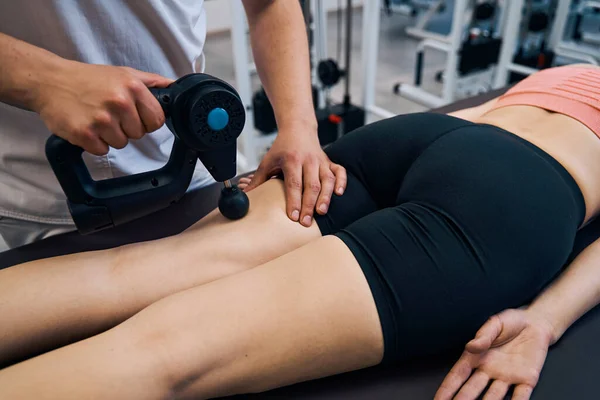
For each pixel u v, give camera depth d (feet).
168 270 2.56
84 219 2.37
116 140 2.05
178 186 2.55
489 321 2.30
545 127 3.00
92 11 2.65
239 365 2.13
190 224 3.44
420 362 2.47
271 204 2.80
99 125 1.98
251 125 6.92
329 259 2.29
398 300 2.21
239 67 6.43
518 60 9.16
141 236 3.33
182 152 2.45
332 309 2.16
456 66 8.36
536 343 2.35
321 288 2.20
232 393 2.26
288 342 2.15
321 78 7.16
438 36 13.19
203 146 2.27
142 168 3.28
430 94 10.00
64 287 2.40
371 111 8.04
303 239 2.72
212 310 2.17
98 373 1.95
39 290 2.37
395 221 2.45
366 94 7.90
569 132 2.95
